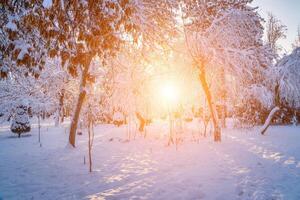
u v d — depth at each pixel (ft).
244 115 59.11
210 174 19.11
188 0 29.17
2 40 12.44
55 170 22.49
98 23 11.54
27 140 45.37
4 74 13.25
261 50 39.81
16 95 54.60
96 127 70.85
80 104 35.35
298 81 59.52
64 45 12.00
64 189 17.02
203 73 36.78
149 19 18.88
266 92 60.18
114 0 11.10
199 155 27.04
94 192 16.07
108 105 47.29
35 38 12.85
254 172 18.95
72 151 32.19
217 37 35.78
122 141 40.81
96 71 42.75
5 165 24.86
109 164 24.47
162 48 24.22
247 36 37.60
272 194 14.06
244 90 46.70
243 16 35.86
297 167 19.79
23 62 11.19
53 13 10.78
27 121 52.85
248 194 14.39
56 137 49.19
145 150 32.35
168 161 24.89
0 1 10.85
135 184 17.47
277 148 29.25
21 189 17.24
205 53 34.63
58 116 75.20
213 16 36.24
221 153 27.55
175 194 15.10
